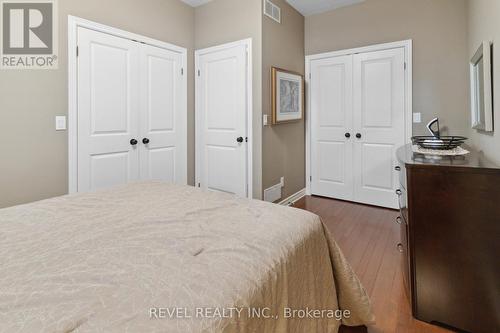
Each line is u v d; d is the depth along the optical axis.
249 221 1.20
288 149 3.68
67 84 2.34
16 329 0.59
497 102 1.72
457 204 1.42
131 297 0.69
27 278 0.77
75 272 0.80
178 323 0.62
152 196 1.58
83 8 2.41
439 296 1.50
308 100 4.04
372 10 3.46
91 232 1.08
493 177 1.33
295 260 1.02
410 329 1.50
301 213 1.33
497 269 1.36
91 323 0.60
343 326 1.51
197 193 1.65
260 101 3.08
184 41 3.37
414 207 1.52
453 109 3.04
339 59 3.73
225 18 3.25
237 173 3.27
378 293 1.81
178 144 3.35
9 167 2.08
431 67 3.13
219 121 3.38
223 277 0.79
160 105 3.12
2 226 1.14
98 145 2.57
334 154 3.89
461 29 2.95
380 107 3.47
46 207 1.37
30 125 2.17
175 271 0.81
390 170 3.46
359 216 3.25
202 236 1.04
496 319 1.38
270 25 3.18
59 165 2.33
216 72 3.36
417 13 3.18
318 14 3.85
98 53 2.53
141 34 2.88
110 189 1.73
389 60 3.38
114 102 2.68
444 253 1.46
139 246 0.96
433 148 1.84
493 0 1.81
